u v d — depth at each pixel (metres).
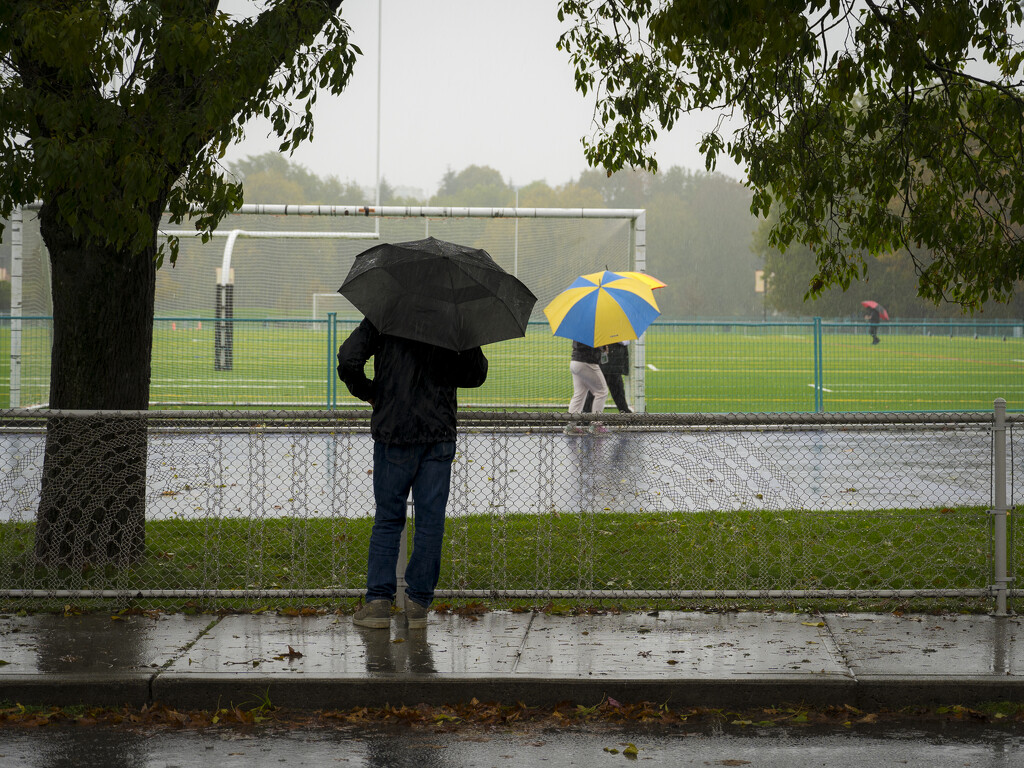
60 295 14.55
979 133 17.02
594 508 13.56
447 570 14.72
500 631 11.91
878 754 8.91
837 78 14.91
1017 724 9.59
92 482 13.43
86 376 14.48
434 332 11.01
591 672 10.34
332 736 9.45
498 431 13.54
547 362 41.03
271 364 40.34
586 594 12.84
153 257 14.91
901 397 41.44
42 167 11.97
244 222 53.75
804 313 172.62
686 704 10.09
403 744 9.23
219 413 13.30
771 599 13.02
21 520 13.52
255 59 12.64
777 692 10.05
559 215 36.81
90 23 11.80
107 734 9.52
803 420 12.95
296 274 55.09
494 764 8.73
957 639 11.49
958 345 41.31
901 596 12.74
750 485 13.76
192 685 10.14
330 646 11.28
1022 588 13.37
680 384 41.16
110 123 12.31
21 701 10.11
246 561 14.18
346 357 11.31
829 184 17.08
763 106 17.92
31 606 12.99
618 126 20.27
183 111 13.11
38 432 14.08
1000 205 16.67
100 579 13.30
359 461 25.03
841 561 15.05
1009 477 21.20
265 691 10.15
